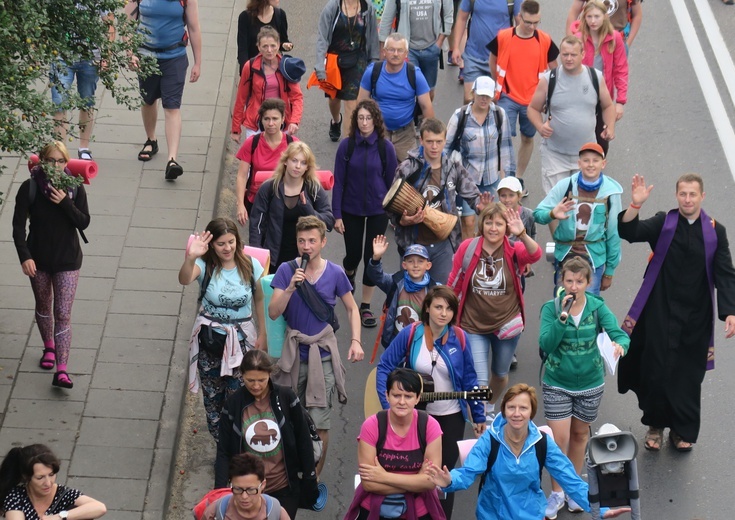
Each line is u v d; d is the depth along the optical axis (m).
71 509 20.05
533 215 27.25
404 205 27.50
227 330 24.16
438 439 20.67
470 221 29.81
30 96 21.77
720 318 25.25
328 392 24.08
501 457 20.66
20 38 21.38
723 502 24.66
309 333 24.08
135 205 33.31
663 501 24.66
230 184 35.88
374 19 35.53
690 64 41.62
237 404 21.20
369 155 29.20
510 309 25.45
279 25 35.31
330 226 28.00
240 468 18.92
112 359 27.92
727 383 28.08
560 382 23.78
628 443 20.88
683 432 25.72
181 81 34.00
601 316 23.52
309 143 37.88
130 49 26.84
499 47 34.09
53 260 26.06
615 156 36.72
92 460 25.08
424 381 22.77
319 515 24.50
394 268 32.72
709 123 38.31
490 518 21.05
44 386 26.91
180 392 27.19
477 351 25.53
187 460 26.14
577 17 38.09
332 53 35.59
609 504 21.17
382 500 20.69
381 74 32.06
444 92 40.78
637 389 26.39
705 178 35.56
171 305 29.77
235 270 24.19
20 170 34.03
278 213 27.56
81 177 24.55
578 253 27.17
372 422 20.64
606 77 33.50
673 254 25.39
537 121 31.73
